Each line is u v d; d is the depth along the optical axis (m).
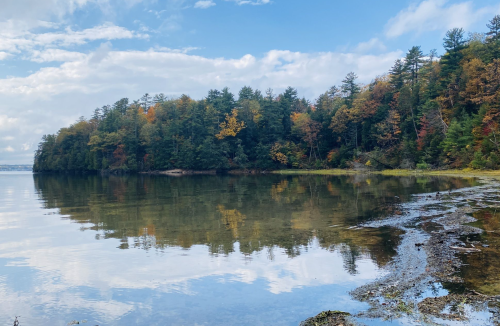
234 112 109.69
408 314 8.20
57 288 10.79
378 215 21.80
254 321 8.37
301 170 98.62
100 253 14.52
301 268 11.97
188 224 20.52
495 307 8.38
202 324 8.34
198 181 65.06
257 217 22.45
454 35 79.00
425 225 17.95
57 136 134.50
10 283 11.27
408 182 46.94
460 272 10.73
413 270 11.17
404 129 80.94
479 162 57.34
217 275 11.57
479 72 65.81
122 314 8.99
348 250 13.95
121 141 111.25
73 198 36.56
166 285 10.83
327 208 25.70
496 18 80.81
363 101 93.94
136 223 21.16
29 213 26.06
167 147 106.62
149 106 134.75
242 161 105.19
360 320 8.03
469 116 67.25
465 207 22.80
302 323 8.12
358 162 87.94
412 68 96.25
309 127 101.19
